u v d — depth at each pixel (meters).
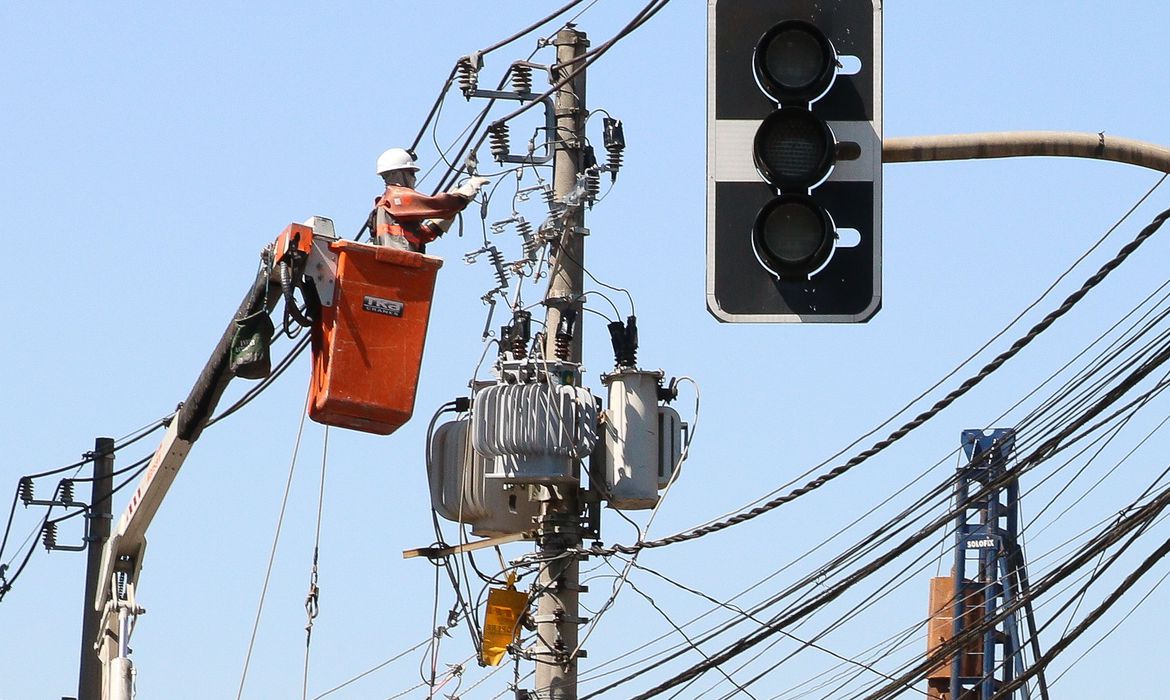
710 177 28.22
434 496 49.97
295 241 36.56
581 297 49.03
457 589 49.88
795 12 28.59
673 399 48.94
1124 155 30.73
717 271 28.09
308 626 48.53
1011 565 84.19
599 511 48.84
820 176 27.77
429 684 50.75
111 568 64.56
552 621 48.09
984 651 83.50
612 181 48.75
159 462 58.19
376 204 40.44
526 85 48.50
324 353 36.00
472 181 40.31
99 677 87.44
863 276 28.17
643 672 47.81
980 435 76.56
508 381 48.16
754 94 28.25
